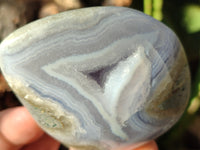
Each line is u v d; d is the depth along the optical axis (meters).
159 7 0.14
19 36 0.08
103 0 0.15
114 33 0.08
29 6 0.15
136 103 0.09
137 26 0.08
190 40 0.15
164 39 0.09
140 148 0.11
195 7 0.16
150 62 0.08
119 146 0.10
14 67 0.08
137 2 0.15
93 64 0.08
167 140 0.15
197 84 0.13
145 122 0.09
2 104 0.15
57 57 0.08
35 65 0.08
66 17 0.08
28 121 0.12
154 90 0.09
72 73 0.08
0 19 0.15
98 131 0.09
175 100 0.09
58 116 0.09
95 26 0.08
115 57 0.08
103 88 0.08
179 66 0.09
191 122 0.15
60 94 0.08
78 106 0.09
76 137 0.09
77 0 0.15
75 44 0.08
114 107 0.09
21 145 0.13
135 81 0.08
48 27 0.08
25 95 0.08
